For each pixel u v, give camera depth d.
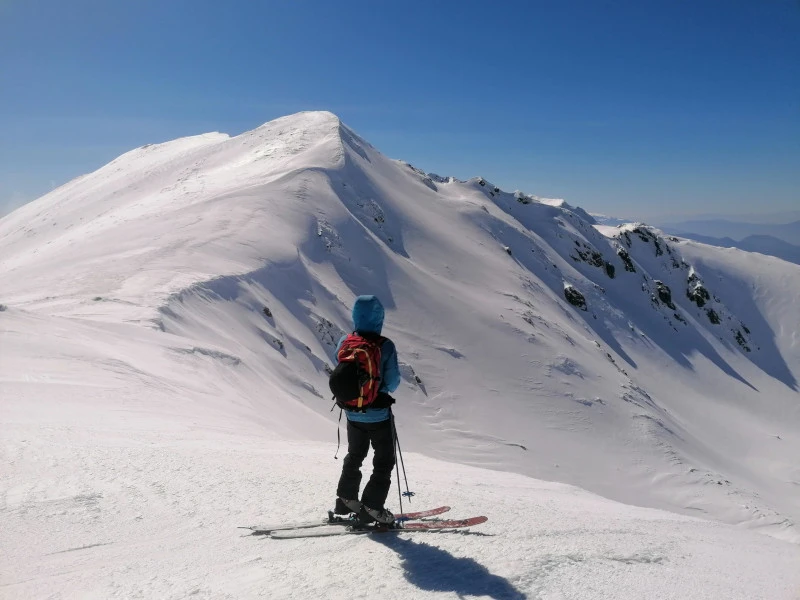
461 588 3.69
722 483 54.28
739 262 167.62
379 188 98.38
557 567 4.12
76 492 5.99
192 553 4.46
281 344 41.03
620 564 4.40
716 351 130.50
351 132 120.69
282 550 4.48
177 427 12.12
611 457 56.62
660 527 7.21
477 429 55.16
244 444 10.75
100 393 14.95
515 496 8.24
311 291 56.47
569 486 11.85
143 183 108.38
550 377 66.75
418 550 4.40
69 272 40.97
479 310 75.44
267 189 76.56
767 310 154.88
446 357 65.25
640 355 110.38
